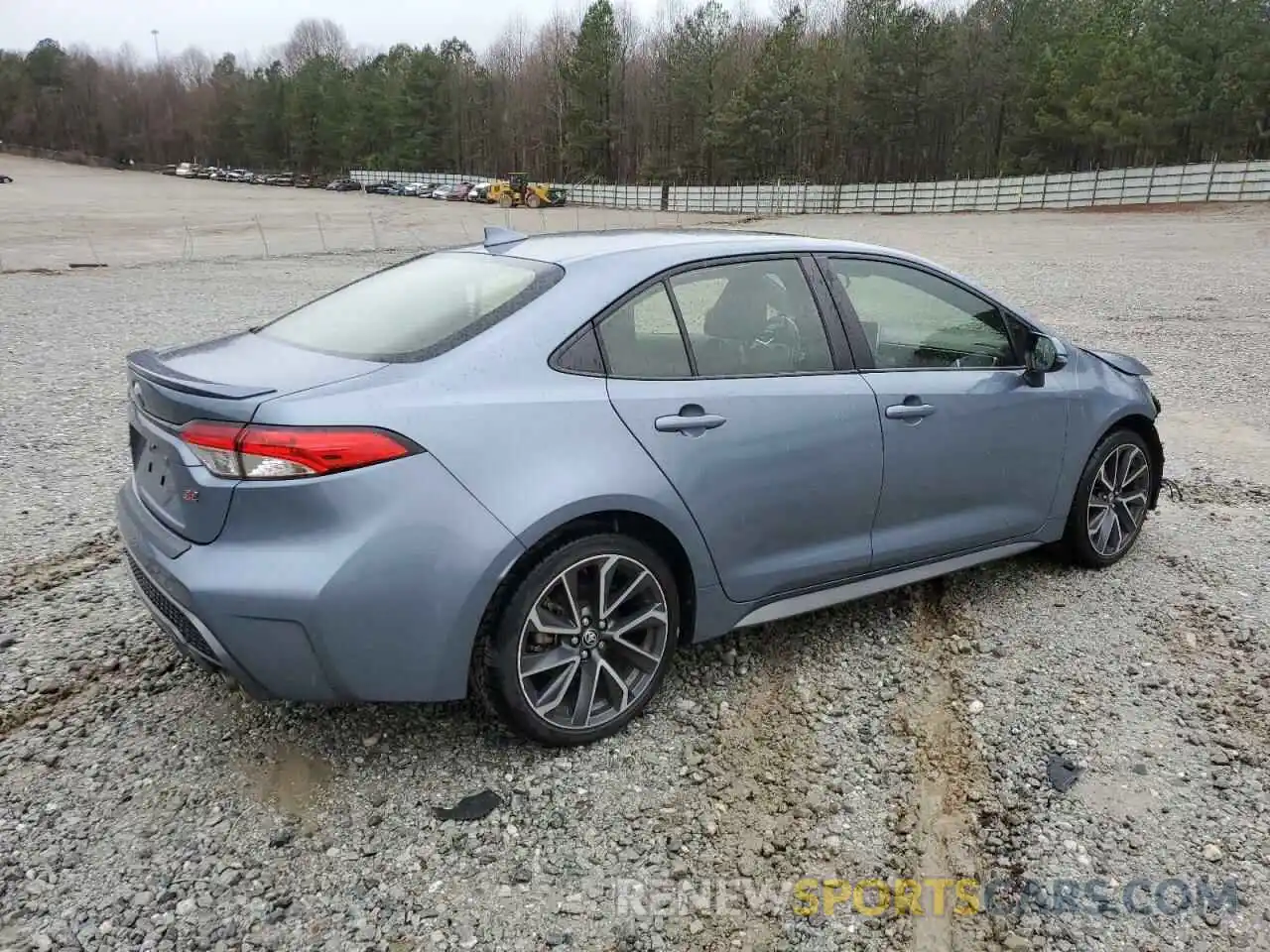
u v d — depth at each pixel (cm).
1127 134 5288
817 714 329
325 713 324
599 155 8250
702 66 7569
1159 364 970
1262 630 392
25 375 862
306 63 11500
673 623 317
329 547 254
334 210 5572
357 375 274
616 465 288
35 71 12825
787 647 377
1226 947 232
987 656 370
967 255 2369
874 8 7138
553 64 9112
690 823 274
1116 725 324
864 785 292
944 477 375
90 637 375
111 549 465
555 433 281
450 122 9450
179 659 358
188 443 264
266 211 5291
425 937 232
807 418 331
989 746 311
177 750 303
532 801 281
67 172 10400
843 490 344
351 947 229
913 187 5766
